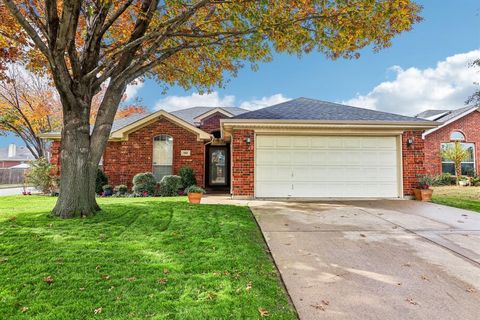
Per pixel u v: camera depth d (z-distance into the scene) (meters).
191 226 5.88
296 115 10.52
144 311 2.77
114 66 7.26
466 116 17.44
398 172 10.28
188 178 13.11
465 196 11.25
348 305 3.00
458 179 16.38
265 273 3.72
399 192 10.20
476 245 4.88
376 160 10.35
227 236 5.22
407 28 6.48
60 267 3.75
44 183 13.24
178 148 13.71
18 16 5.19
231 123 9.92
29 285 3.26
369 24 6.29
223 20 7.05
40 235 5.07
